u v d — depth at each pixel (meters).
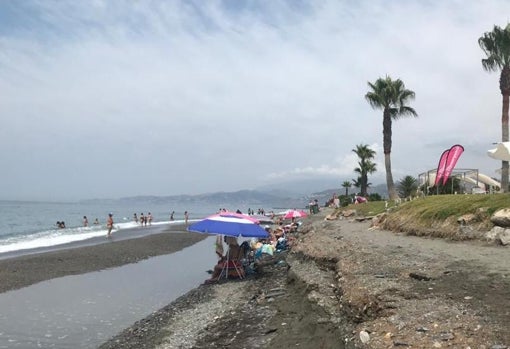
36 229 59.50
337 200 64.12
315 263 17.20
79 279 21.16
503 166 32.44
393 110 44.72
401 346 6.82
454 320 7.38
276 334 10.33
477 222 17.20
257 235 18.23
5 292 18.03
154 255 30.75
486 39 34.78
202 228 18.19
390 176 43.88
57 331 12.81
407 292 9.43
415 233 20.52
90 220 86.25
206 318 13.03
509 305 7.72
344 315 9.88
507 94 34.44
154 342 11.19
